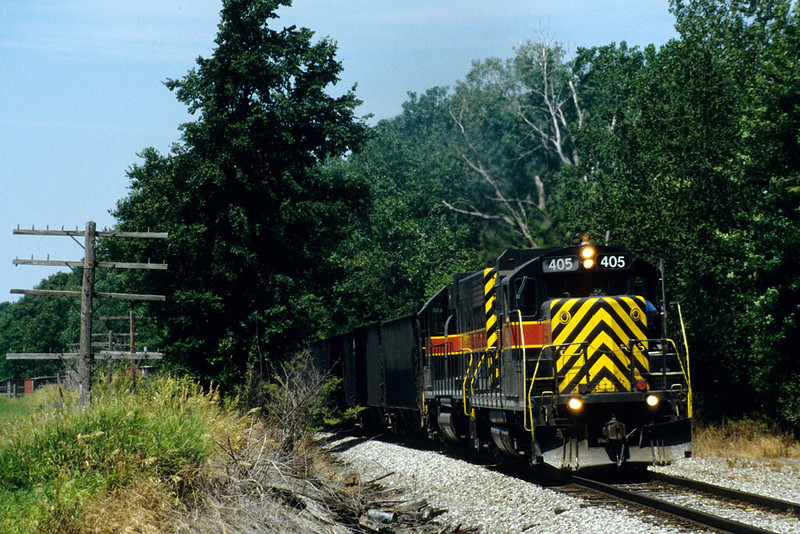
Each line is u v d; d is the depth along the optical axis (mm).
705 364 66812
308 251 85938
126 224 104125
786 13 61656
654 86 75562
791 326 58188
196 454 31469
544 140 135250
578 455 36875
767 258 61562
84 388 41438
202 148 79125
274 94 80812
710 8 86812
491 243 126500
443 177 138000
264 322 74875
